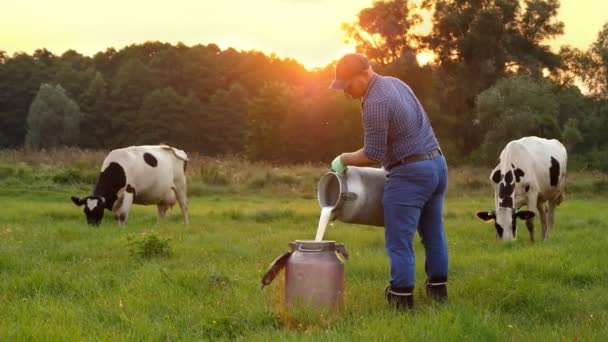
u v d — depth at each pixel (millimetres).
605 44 57312
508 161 12039
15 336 4188
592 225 14102
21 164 28438
